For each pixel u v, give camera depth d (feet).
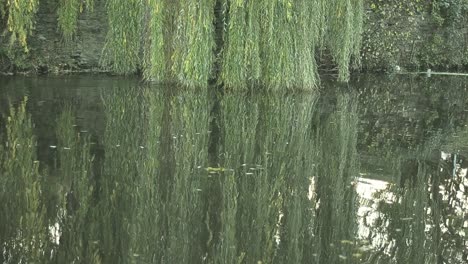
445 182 19.43
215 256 12.99
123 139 24.09
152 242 13.62
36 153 21.18
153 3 36.14
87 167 19.63
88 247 13.24
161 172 19.31
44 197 16.48
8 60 45.03
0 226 14.34
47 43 46.24
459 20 62.49
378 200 17.20
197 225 14.82
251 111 32.22
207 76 37.04
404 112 35.60
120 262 12.56
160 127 26.96
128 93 36.96
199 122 28.55
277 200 16.85
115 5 39.42
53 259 12.56
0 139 23.13
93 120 28.02
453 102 40.96
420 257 13.15
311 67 38.24
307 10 37.06
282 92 37.88
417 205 16.78
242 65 36.32
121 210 15.67
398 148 24.81
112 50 40.86
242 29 35.76
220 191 17.52
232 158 21.52
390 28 58.80
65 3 41.78
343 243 13.88
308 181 18.92
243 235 14.20
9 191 16.92
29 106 31.04
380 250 13.51
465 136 28.14
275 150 23.16
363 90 45.50
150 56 38.75
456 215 15.98
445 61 63.10
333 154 23.08
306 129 28.19
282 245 13.74
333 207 16.40
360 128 29.40
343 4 40.86
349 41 41.68
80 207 15.78
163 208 15.90
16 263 12.35
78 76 45.47
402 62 60.54
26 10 37.86
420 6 60.34
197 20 35.73
